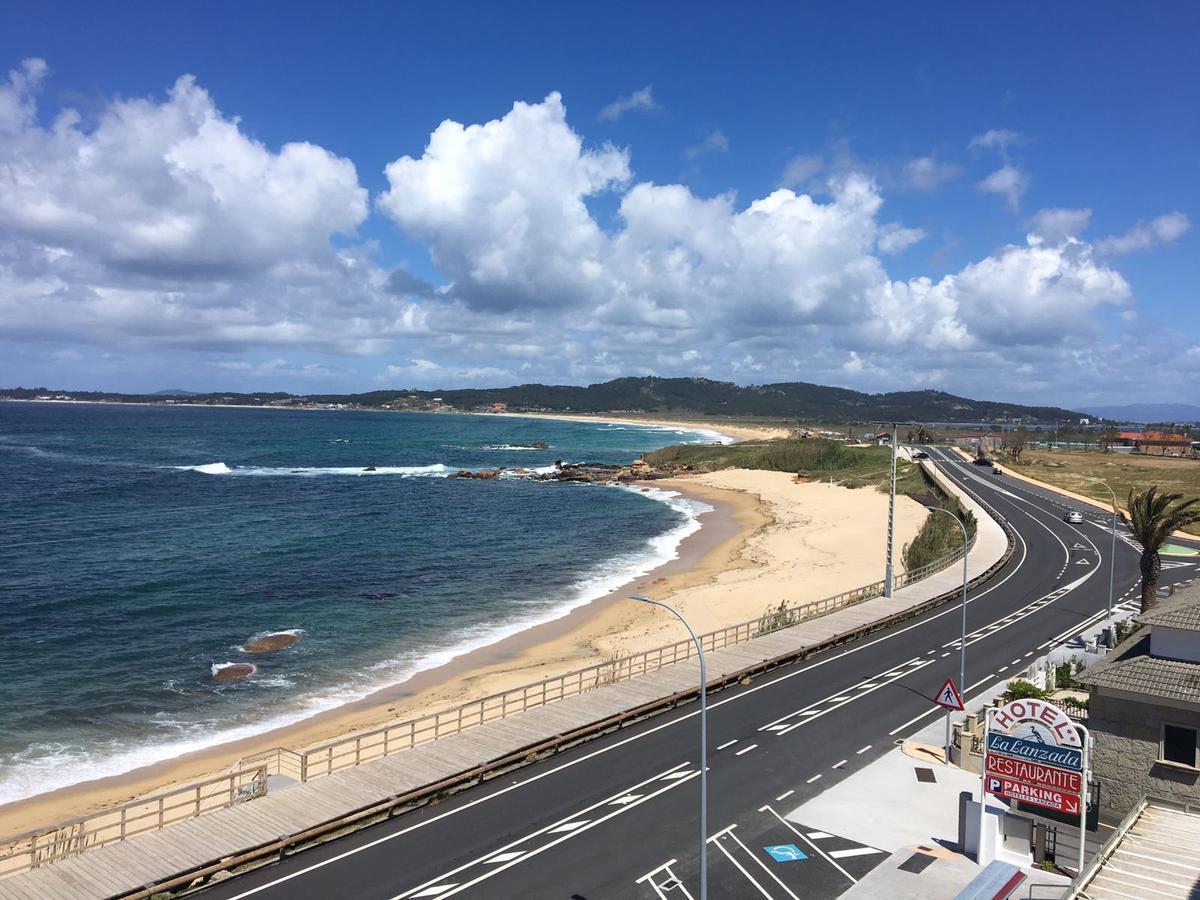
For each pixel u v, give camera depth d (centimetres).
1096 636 4322
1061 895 1988
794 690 3603
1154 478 11800
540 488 12900
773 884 2084
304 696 3906
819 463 14688
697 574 6662
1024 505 9538
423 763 2708
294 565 6788
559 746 2947
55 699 3803
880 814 2475
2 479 12006
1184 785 2292
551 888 2058
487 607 5603
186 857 2130
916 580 5888
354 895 2022
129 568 6500
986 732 2223
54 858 2167
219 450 18888
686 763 2831
